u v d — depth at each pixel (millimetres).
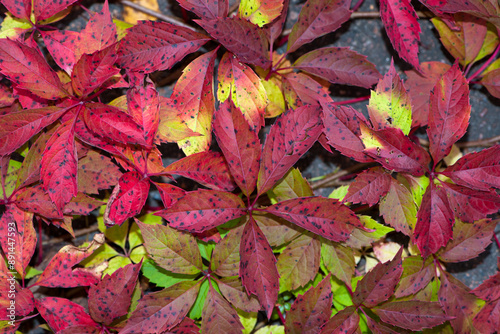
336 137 735
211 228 725
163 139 742
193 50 746
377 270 733
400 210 747
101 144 733
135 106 727
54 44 744
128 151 739
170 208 717
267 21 746
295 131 729
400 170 736
